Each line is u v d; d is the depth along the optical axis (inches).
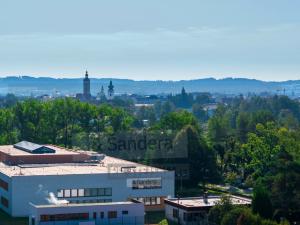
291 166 6186.0
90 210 5482.3
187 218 5836.6
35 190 6378.0
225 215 5172.2
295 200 5728.3
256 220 4852.4
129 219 5590.6
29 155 7436.0
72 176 6481.3
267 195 5191.9
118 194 6619.1
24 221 6087.6
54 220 5378.9
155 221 6136.8
